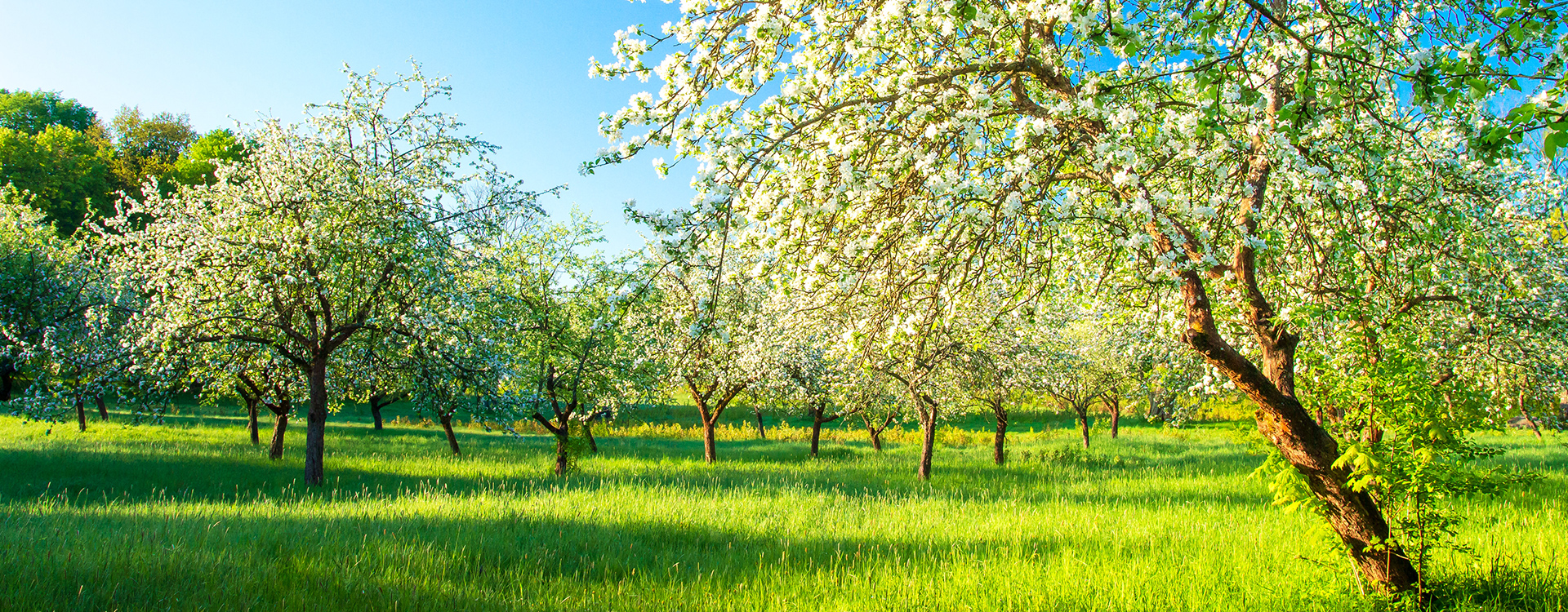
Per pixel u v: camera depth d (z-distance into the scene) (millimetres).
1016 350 16438
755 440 32281
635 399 19609
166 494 12312
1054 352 17859
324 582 5766
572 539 8078
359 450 21562
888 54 5555
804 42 5410
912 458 22219
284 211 13523
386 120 14031
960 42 5562
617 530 8711
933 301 5730
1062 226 5305
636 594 5984
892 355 6344
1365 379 5129
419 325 13688
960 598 5793
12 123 46812
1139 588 5852
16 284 19391
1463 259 8602
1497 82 3988
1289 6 6168
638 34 5309
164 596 5090
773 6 5359
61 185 38375
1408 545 5070
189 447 19500
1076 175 5695
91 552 6191
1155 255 5340
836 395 19625
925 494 12945
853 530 9016
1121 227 5133
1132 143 5031
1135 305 7590
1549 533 7355
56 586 5074
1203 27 4520
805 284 5590
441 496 11805
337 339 14195
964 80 5719
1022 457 21203
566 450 16234
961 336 7914
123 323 13773
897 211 5504
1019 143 4887
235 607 5055
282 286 13273
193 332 13508
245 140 13828
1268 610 5312
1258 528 8359
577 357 16812
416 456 20281
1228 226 5758
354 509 10203
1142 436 32156
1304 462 5160
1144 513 9992
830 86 5508
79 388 13039
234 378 18109
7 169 36875
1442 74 3982
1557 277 9734
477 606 5445
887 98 5195
